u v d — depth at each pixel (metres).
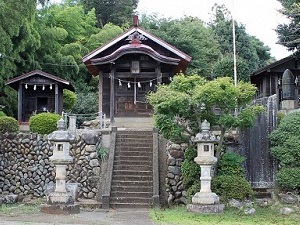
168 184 15.42
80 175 16.25
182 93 13.55
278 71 24.50
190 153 14.38
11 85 24.77
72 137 12.81
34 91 25.06
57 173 12.62
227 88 13.23
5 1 21.62
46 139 16.97
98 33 38.38
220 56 38.53
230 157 14.18
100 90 23.58
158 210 13.38
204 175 12.83
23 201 15.38
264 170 15.16
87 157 16.42
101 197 14.95
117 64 22.41
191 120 14.39
